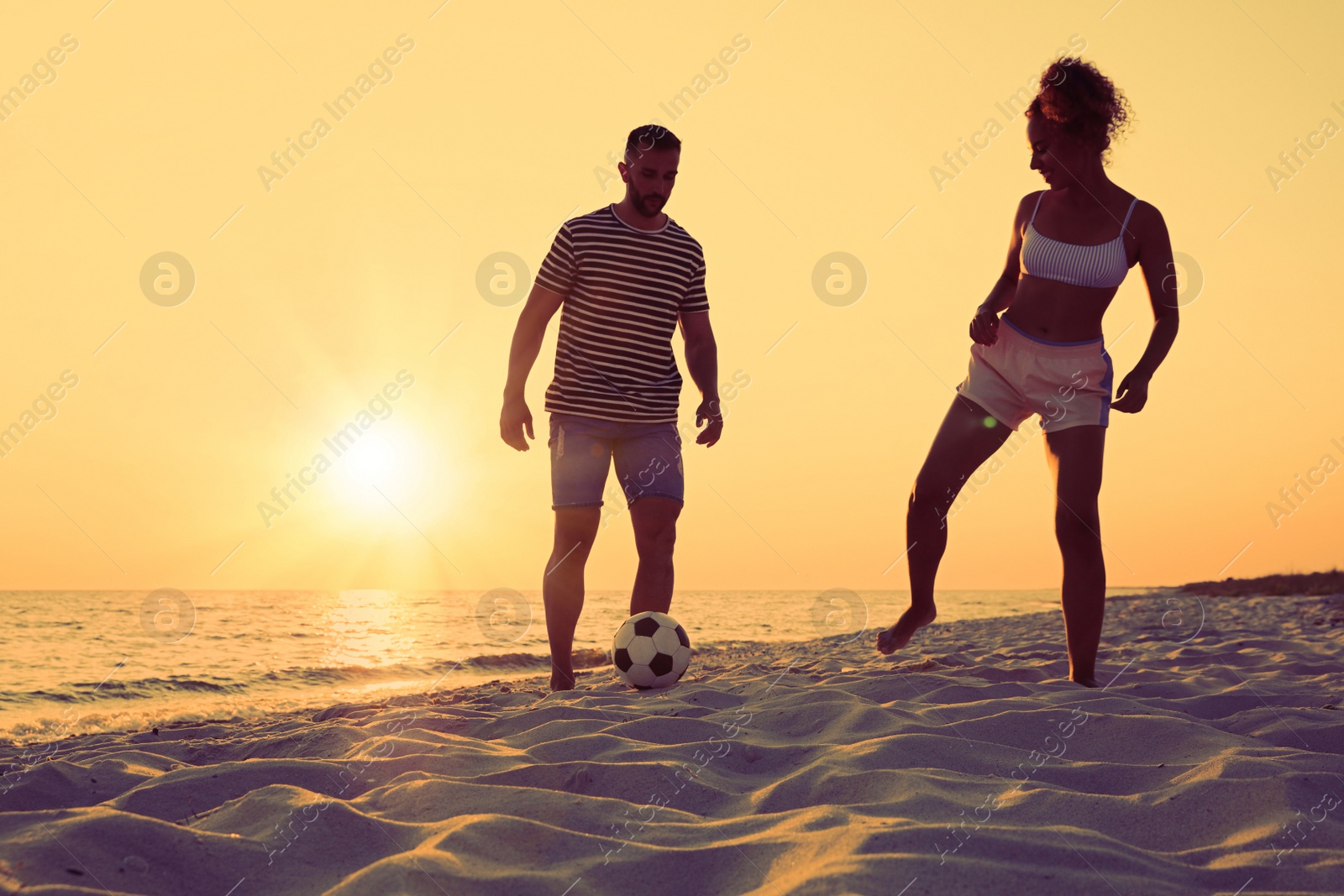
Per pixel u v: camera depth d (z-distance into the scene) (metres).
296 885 1.26
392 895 1.13
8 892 1.10
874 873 1.18
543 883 1.21
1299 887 1.22
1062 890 1.17
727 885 1.23
